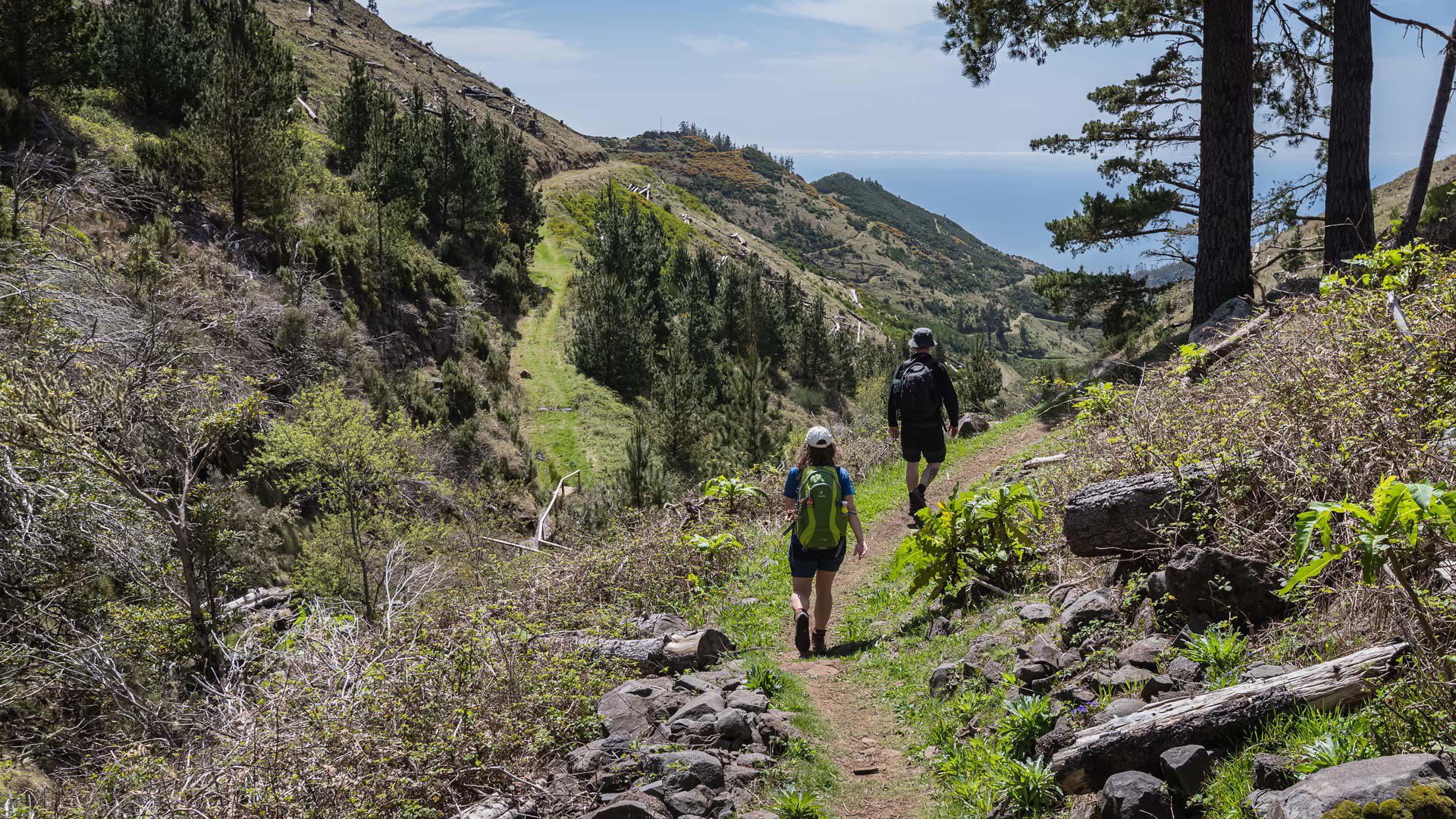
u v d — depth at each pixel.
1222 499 4.89
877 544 9.45
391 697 4.88
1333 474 4.55
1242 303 14.12
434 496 28.88
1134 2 18.31
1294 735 2.93
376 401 34.03
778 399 58.81
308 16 128.50
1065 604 5.27
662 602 8.38
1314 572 3.03
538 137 137.75
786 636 6.85
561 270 73.62
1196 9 18.98
